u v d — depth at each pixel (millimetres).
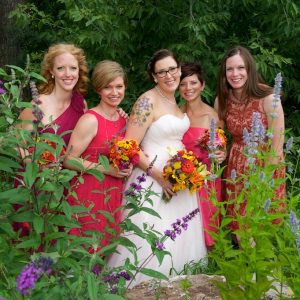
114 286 2480
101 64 3781
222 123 4324
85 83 3979
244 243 2623
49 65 3773
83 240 2385
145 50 5773
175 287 3377
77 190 3654
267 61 5520
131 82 5633
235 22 5816
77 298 2049
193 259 4062
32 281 1783
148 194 3096
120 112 4031
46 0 7918
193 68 4176
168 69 3906
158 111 3961
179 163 3736
